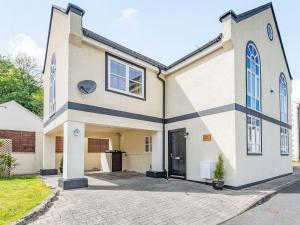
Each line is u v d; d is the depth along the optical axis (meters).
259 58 11.23
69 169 7.94
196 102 10.30
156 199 6.64
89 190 7.71
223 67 9.20
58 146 15.05
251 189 8.36
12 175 12.64
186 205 6.09
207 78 9.88
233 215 5.44
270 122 11.90
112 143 15.18
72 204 5.96
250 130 9.66
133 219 4.99
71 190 7.64
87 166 15.73
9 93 23.62
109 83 9.66
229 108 8.77
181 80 11.29
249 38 10.35
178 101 11.35
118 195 7.04
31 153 14.23
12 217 4.79
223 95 9.09
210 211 5.65
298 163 20.11
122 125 9.93
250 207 6.15
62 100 8.95
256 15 11.24
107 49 9.54
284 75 14.87
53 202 6.14
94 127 11.12
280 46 14.32
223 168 8.52
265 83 11.77
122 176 11.74
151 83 11.67
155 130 11.52
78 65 8.59
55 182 9.48
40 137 14.67
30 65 30.19
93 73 9.08
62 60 9.28
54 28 11.31
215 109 9.35
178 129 11.13
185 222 4.91
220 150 8.93
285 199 7.20
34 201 6.10
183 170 10.67
